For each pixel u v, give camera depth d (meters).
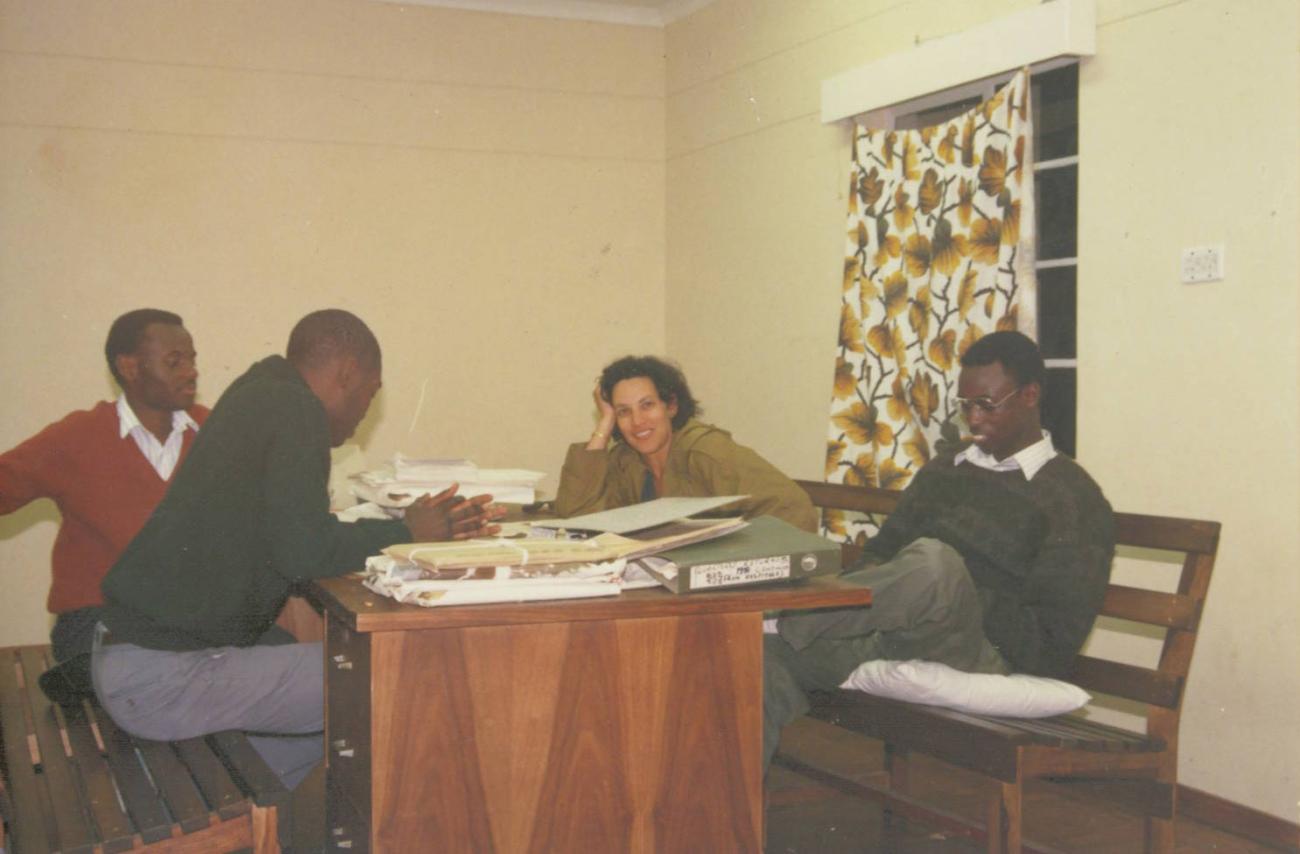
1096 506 2.56
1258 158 2.96
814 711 2.56
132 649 2.16
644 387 3.11
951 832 2.36
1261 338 2.96
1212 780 3.13
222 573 2.12
